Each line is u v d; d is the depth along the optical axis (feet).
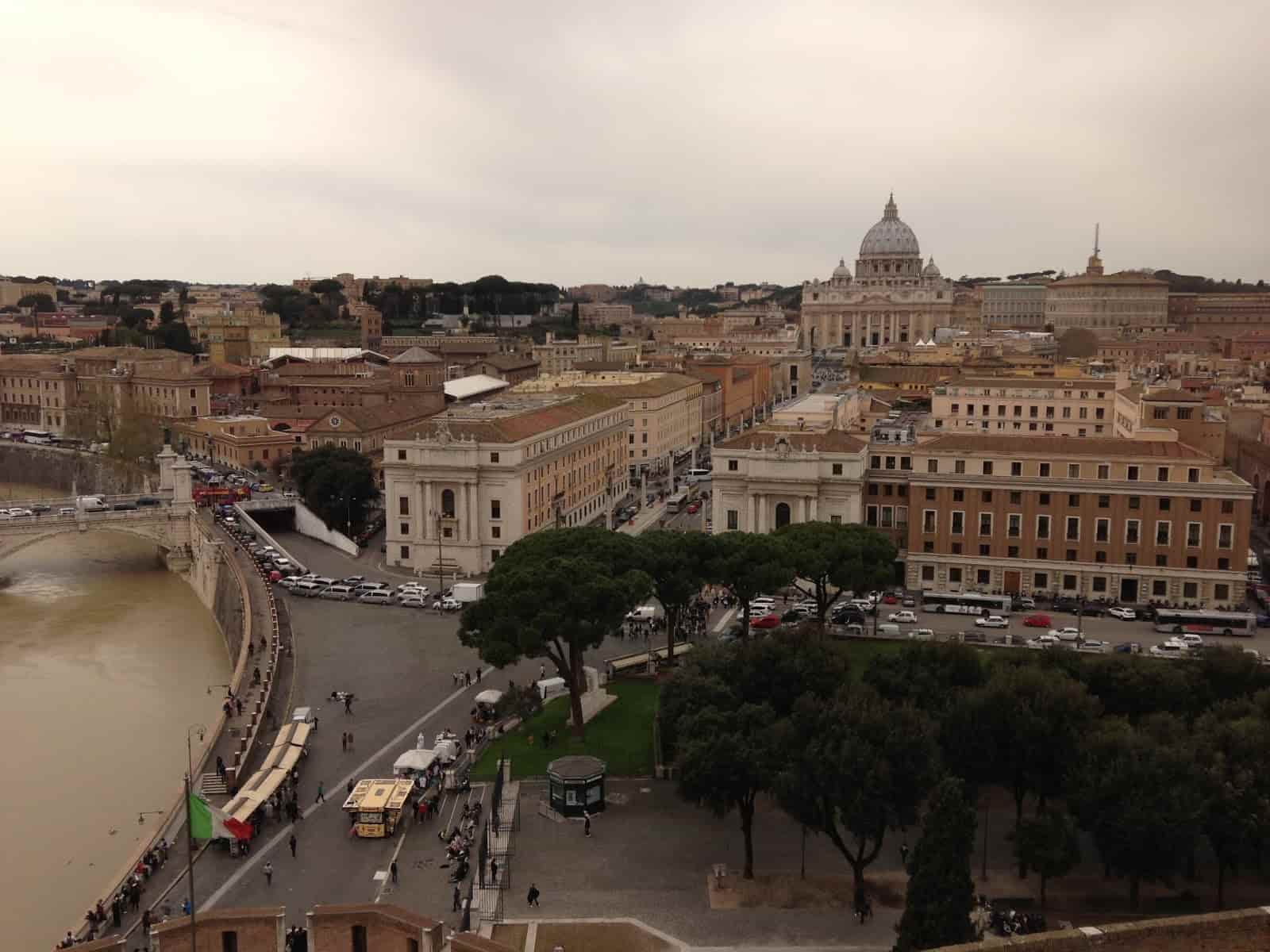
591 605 360.69
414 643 489.67
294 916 265.34
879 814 253.65
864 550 457.27
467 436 609.01
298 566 620.08
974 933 233.55
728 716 299.58
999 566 538.47
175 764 399.44
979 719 293.43
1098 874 285.02
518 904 269.03
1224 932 179.63
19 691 481.46
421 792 331.57
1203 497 508.12
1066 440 548.31
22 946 282.56
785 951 247.50
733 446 577.02
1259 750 272.10
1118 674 333.21
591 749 364.38
